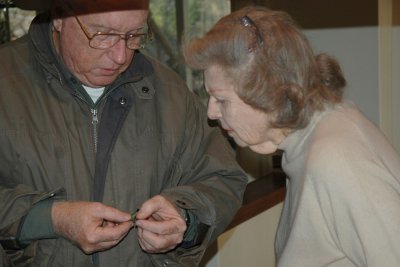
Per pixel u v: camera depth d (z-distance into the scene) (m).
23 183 1.57
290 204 1.45
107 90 1.64
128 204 1.63
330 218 1.29
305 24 3.14
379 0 3.04
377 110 3.12
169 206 1.59
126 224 1.52
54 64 1.61
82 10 1.48
